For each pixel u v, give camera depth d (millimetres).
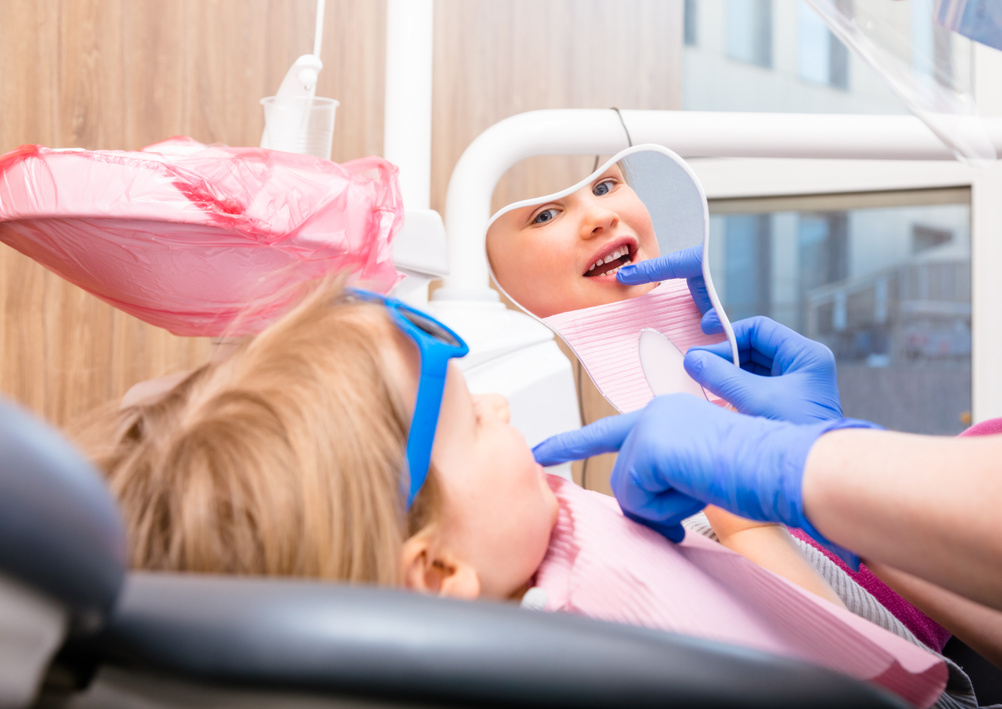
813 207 2115
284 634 184
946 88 705
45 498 155
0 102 1219
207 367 486
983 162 738
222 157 638
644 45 2105
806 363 682
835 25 681
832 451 406
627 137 1043
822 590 653
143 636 191
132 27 1354
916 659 437
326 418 383
